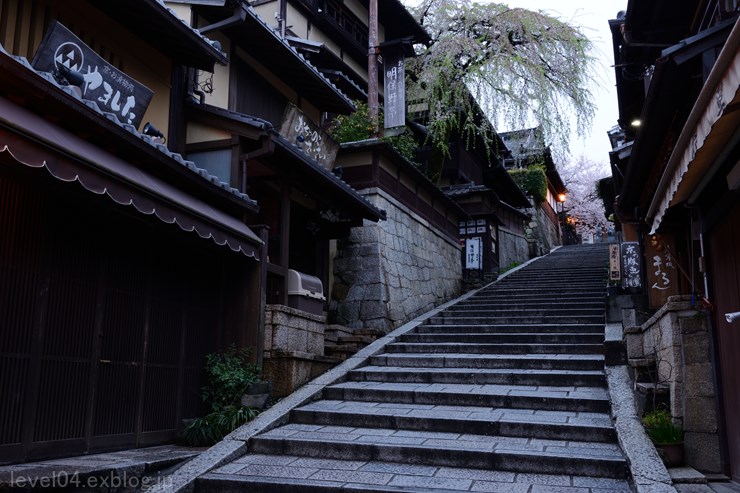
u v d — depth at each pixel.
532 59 19.42
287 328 9.71
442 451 6.89
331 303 14.15
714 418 6.54
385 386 9.75
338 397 9.49
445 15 20.70
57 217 6.32
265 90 12.52
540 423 7.54
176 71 10.03
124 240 7.31
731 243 6.12
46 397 6.02
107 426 6.82
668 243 10.88
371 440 7.44
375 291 13.85
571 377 9.40
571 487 5.98
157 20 8.43
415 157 22.73
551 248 37.88
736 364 6.00
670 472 6.16
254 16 10.49
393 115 15.79
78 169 5.83
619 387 8.48
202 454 7.12
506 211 28.73
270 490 6.23
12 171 5.79
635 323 11.34
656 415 7.01
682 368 6.84
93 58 7.32
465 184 24.70
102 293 6.88
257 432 7.77
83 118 6.08
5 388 5.57
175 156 7.45
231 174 9.52
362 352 11.75
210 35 10.93
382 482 6.24
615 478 6.25
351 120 16.30
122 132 6.54
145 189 6.65
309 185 11.58
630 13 9.09
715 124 4.41
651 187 9.44
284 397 9.19
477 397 8.84
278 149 9.81
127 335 7.24
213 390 8.66
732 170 5.39
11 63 5.18
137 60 9.20
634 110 12.83
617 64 11.06
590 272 21.05
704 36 6.33
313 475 6.54
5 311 5.63
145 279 7.64
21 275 5.84
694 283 7.53
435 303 17.09
